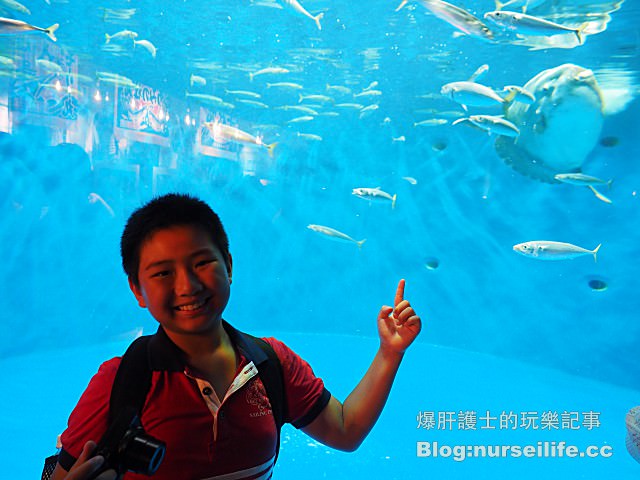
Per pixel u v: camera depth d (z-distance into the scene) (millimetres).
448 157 12547
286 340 11406
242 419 1275
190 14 10234
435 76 12797
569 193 10484
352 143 13805
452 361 9648
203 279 1223
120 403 1189
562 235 10547
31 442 5059
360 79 13516
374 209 13180
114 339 10992
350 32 10883
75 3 9758
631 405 7195
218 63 12914
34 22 10211
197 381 1229
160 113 13289
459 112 13398
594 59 10531
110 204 11961
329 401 1542
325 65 12875
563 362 9781
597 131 9953
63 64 11156
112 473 967
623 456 5172
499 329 10961
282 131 14164
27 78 10375
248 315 13531
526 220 11086
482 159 11906
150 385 1211
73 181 10977
